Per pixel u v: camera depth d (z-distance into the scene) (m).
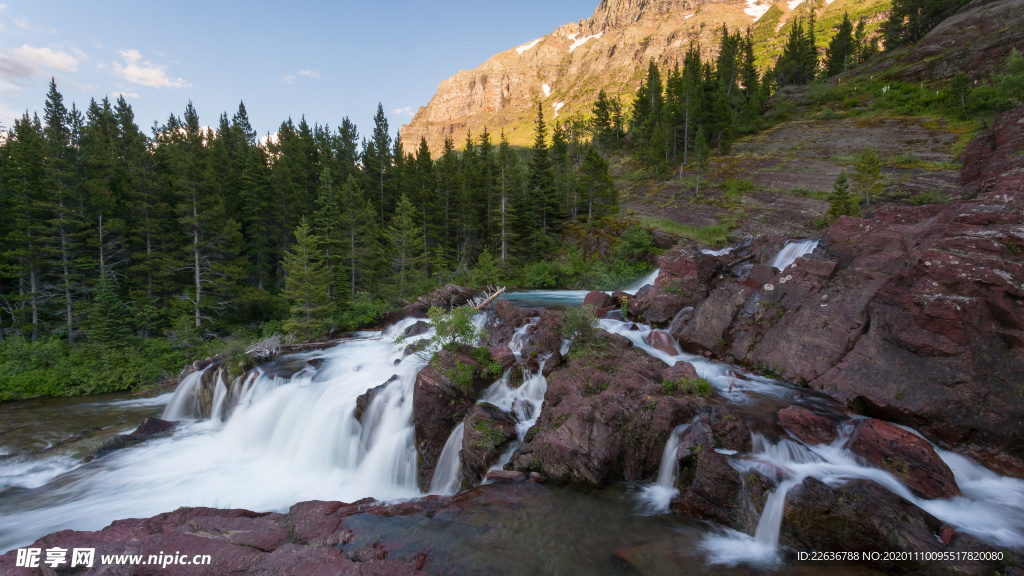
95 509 11.76
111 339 28.89
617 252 47.91
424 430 13.72
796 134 65.62
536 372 15.83
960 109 52.16
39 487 13.17
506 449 12.55
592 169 57.09
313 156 61.84
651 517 9.49
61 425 19.03
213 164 43.72
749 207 47.97
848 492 8.15
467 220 55.34
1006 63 54.31
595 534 8.89
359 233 42.69
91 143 45.59
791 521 8.22
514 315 20.91
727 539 8.65
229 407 19.25
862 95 68.75
